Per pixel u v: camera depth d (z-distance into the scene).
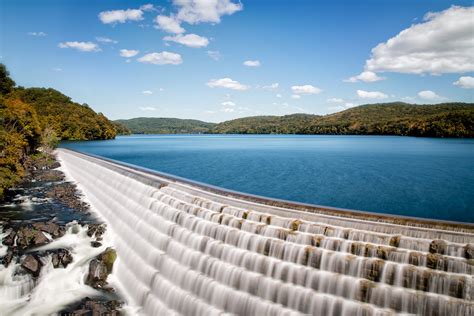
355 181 74.31
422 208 50.94
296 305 23.94
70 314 29.88
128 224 44.56
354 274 22.98
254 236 28.62
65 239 43.81
